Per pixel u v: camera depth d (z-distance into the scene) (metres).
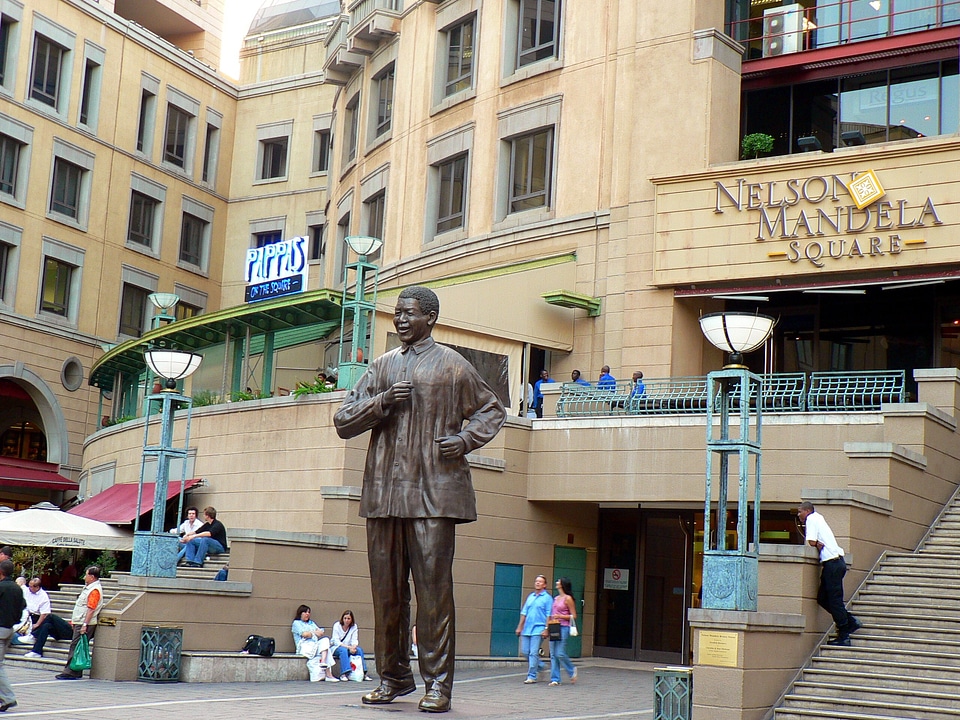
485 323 25.98
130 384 34.44
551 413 24.31
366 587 20.23
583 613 24.42
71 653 16.95
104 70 44.28
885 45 26.23
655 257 26.12
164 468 17.91
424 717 13.10
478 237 30.11
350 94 39.09
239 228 50.09
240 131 50.94
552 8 30.11
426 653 13.62
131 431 30.23
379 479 13.65
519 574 23.33
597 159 28.08
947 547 17.47
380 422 13.75
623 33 28.03
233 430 24.91
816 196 24.47
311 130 49.16
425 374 13.65
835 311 26.88
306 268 28.69
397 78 35.06
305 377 26.52
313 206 48.44
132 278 45.22
